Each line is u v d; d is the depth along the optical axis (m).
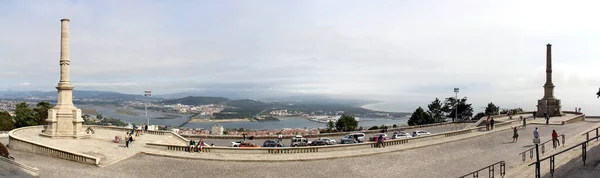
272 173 32.53
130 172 32.38
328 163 36.03
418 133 55.09
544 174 22.53
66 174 30.84
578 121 66.94
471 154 38.62
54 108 51.34
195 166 34.72
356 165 35.28
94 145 44.09
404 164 35.44
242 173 32.47
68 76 51.91
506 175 26.67
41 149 38.97
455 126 76.50
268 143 47.62
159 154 38.78
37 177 28.30
